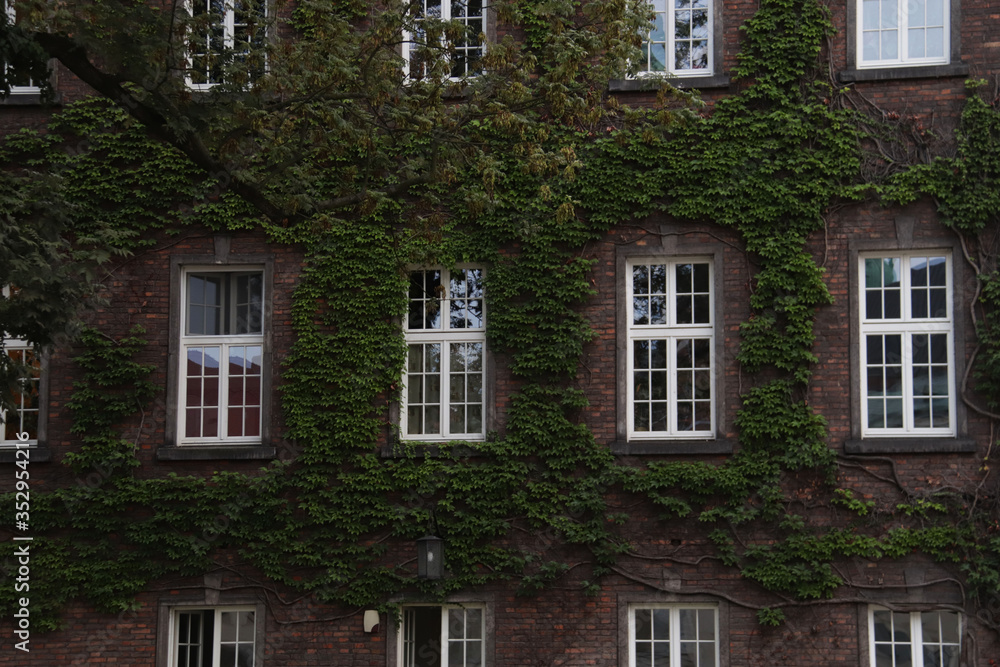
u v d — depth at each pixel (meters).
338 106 12.17
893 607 14.20
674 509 14.46
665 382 15.15
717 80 15.31
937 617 14.29
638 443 14.80
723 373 14.86
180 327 15.60
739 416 14.65
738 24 15.48
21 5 10.56
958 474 14.37
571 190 15.26
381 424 15.11
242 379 15.60
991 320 14.53
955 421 14.60
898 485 14.40
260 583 14.89
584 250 15.22
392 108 12.08
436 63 11.98
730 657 14.35
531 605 14.66
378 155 12.59
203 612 15.12
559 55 11.55
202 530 14.99
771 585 14.29
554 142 15.32
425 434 15.32
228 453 15.12
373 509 14.84
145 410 15.37
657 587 14.52
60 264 12.44
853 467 14.51
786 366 14.68
